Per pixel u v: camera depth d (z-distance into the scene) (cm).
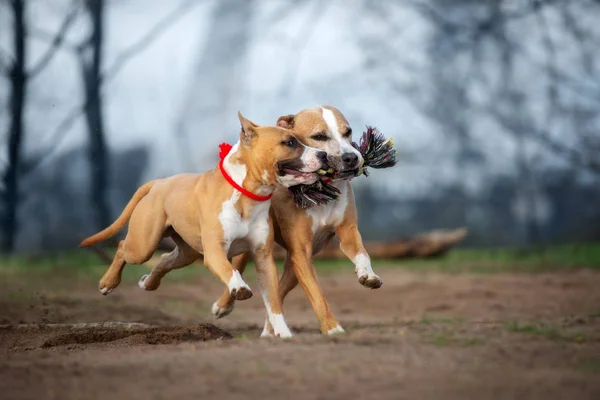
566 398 543
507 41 2964
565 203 2797
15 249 2570
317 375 594
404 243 1995
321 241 918
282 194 870
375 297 1407
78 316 1135
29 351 799
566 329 778
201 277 1677
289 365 621
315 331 990
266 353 661
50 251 2486
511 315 1140
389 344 686
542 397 544
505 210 2783
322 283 1602
